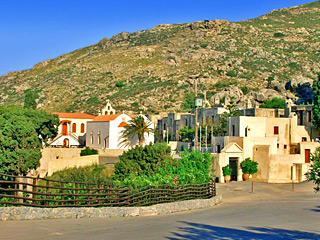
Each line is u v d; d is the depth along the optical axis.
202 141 96.44
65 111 185.00
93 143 109.12
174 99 176.25
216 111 103.75
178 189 44.34
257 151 78.38
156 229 26.30
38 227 24.31
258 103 145.00
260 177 77.12
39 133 82.00
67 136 113.62
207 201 48.56
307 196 60.78
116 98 187.62
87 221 28.94
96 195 33.38
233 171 79.50
